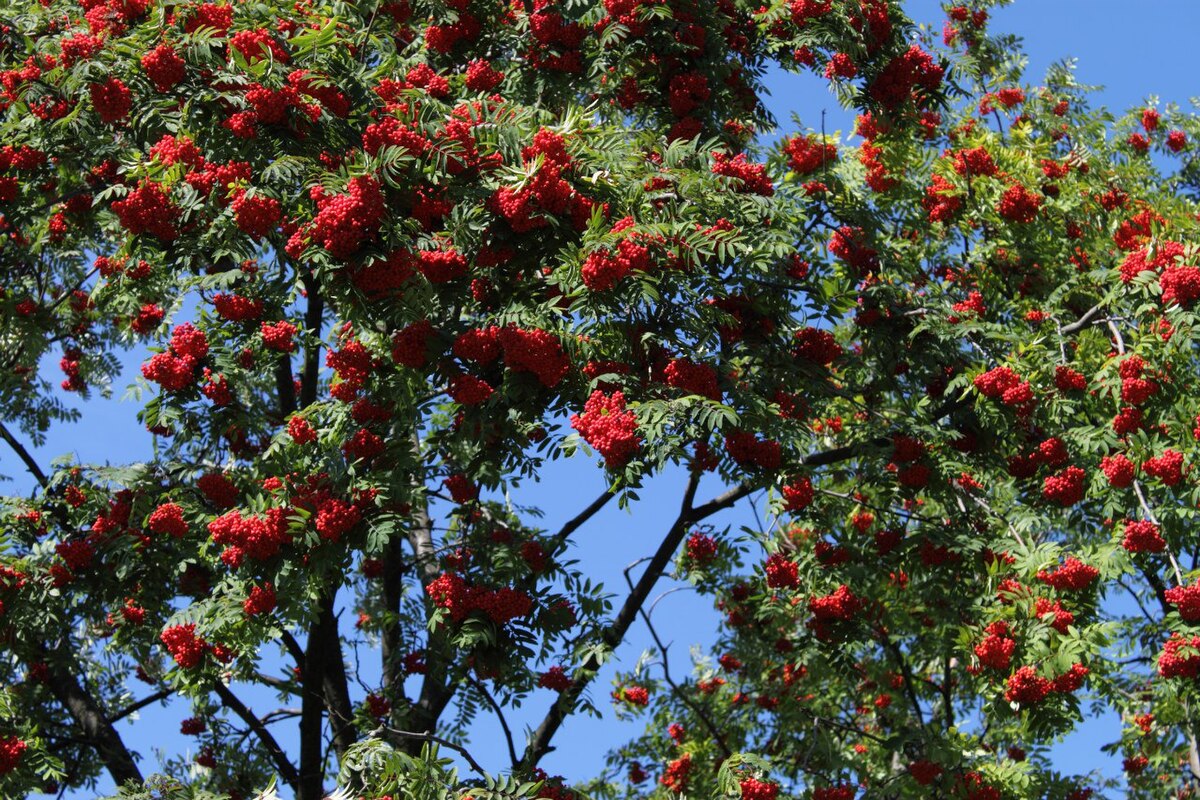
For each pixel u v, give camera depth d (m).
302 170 6.74
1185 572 7.66
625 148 7.45
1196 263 7.98
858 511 10.46
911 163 11.25
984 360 8.94
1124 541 7.68
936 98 10.35
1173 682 7.87
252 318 8.86
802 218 8.62
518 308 6.66
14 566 8.38
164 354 8.34
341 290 6.37
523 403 6.89
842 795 9.35
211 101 7.19
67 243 11.34
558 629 7.43
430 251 6.89
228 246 6.89
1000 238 10.84
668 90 9.45
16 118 8.20
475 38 9.99
